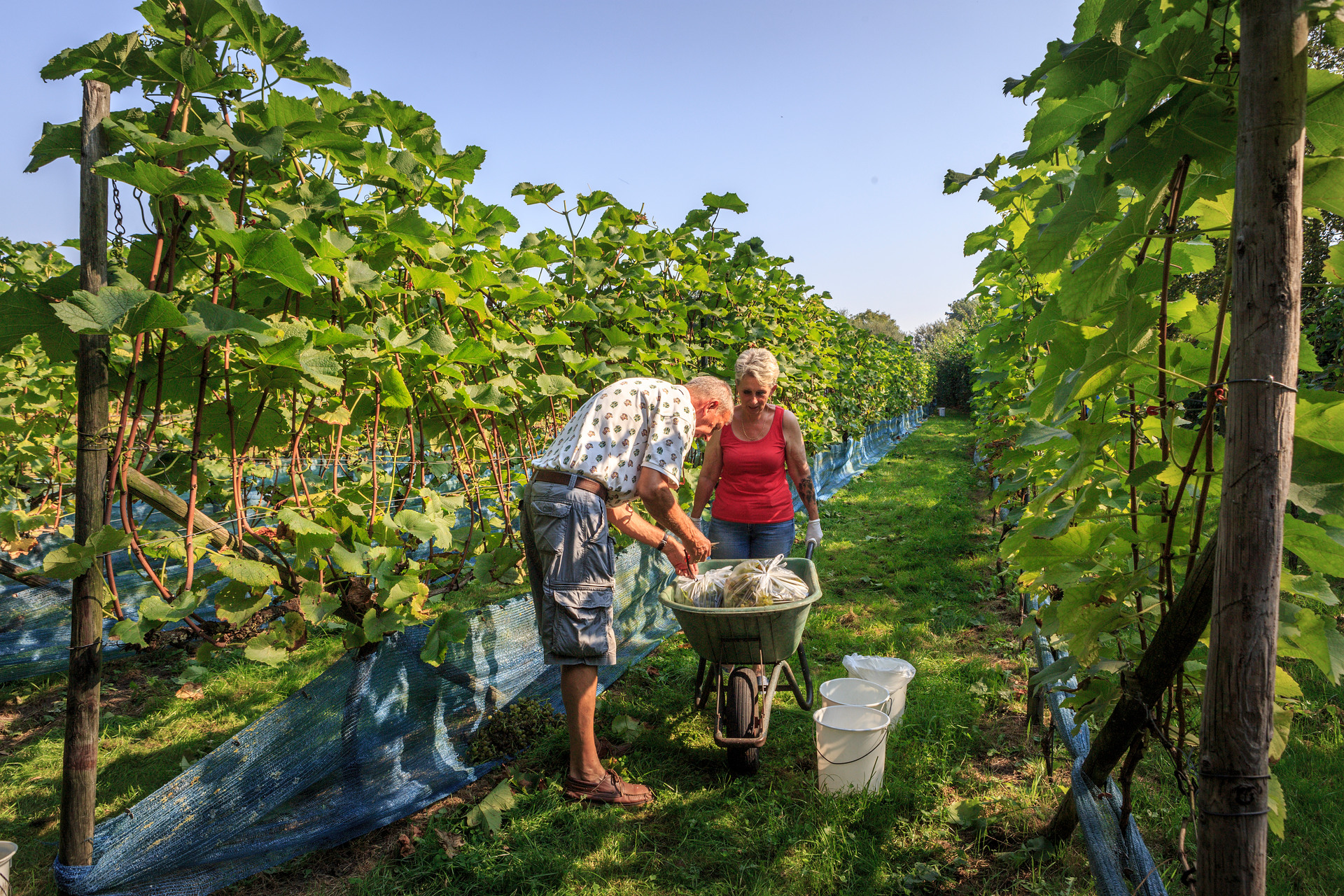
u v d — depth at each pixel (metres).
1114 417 2.21
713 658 3.20
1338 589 3.97
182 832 2.34
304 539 2.42
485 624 3.54
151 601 2.15
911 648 4.82
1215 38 1.33
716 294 5.70
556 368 4.02
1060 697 3.04
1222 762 1.26
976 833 2.83
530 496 3.06
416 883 2.63
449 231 3.32
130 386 2.04
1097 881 2.06
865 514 9.82
